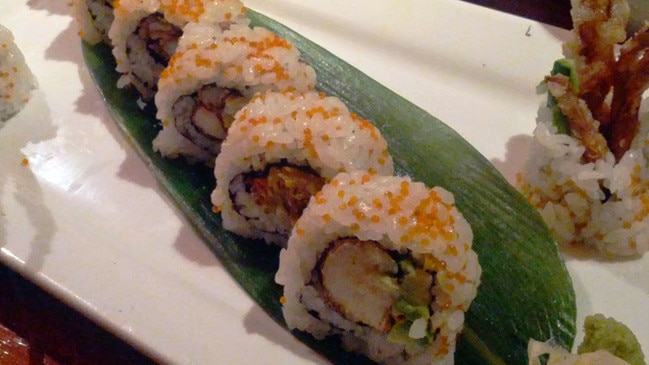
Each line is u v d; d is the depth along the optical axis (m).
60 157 0.23
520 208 0.20
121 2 0.22
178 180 0.21
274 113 0.18
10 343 0.18
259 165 0.18
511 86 0.25
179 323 0.18
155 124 0.23
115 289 0.18
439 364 0.16
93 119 0.24
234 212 0.19
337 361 0.17
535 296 0.18
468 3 0.27
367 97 0.23
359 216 0.15
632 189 0.19
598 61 0.19
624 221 0.19
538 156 0.20
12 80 0.23
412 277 0.16
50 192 0.21
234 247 0.19
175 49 0.22
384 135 0.22
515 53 0.26
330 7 0.28
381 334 0.17
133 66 0.23
